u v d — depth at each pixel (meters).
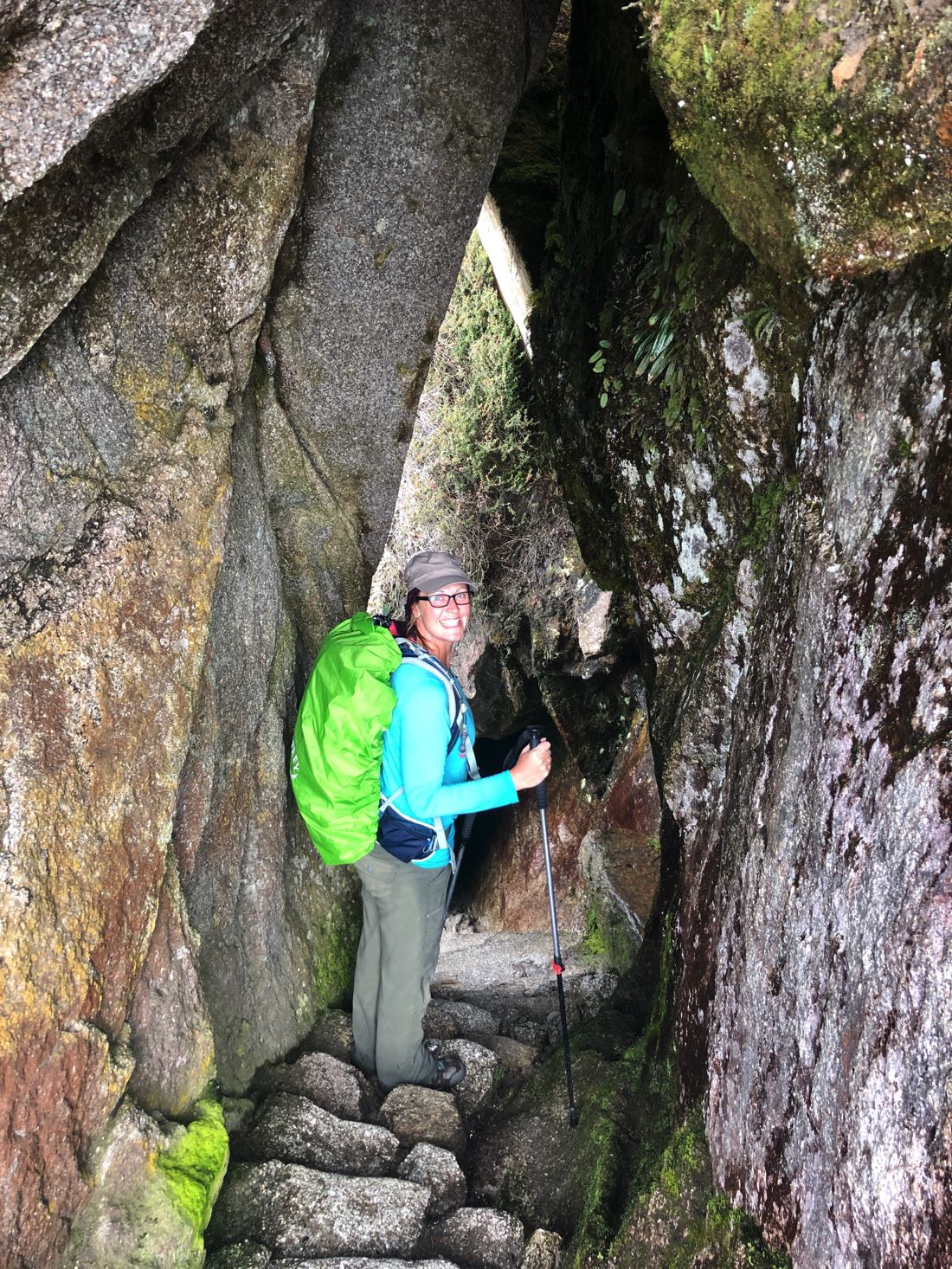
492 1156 3.27
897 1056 1.61
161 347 2.63
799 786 2.15
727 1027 2.50
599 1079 3.42
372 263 3.69
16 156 1.79
